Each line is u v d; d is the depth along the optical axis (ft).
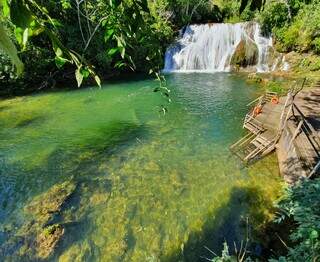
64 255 24.49
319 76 75.92
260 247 23.99
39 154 40.55
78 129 48.73
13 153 40.98
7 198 31.53
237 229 26.16
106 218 28.25
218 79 79.56
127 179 34.12
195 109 55.93
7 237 26.32
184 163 37.01
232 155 38.34
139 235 26.22
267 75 81.30
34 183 33.99
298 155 32.01
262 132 42.83
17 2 3.23
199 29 98.32
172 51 96.37
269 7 87.35
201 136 44.32
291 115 44.45
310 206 14.30
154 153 39.83
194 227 26.81
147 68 87.51
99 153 40.34
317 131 38.32
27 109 59.36
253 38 92.32
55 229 26.89
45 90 73.20
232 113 52.95
